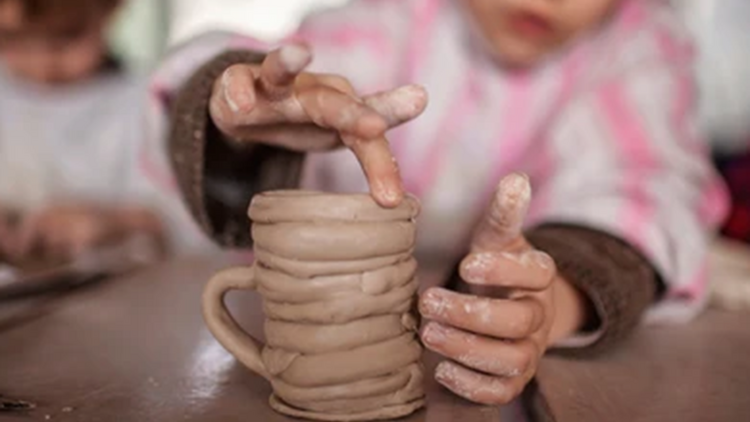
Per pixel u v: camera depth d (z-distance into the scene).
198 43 0.66
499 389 0.42
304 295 0.40
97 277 0.74
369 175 0.40
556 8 0.63
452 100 0.79
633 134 0.70
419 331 0.42
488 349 0.41
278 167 0.56
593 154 0.70
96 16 1.27
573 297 0.51
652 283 0.57
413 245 0.42
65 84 1.31
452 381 0.42
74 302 0.65
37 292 0.68
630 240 0.58
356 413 0.41
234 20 1.62
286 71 0.43
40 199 1.27
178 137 0.55
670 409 0.44
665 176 0.66
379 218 0.40
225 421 0.40
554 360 0.52
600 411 0.43
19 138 1.28
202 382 0.46
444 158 0.80
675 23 0.82
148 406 0.42
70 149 1.29
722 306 0.68
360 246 0.39
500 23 0.66
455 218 0.80
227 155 0.56
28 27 1.21
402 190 0.40
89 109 1.31
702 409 0.44
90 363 0.49
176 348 0.52
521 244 0.44
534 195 0.74
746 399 0.46
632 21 0.78
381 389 0.41
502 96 0.78
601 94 0.73
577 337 0.52
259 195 0.41
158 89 0.65
